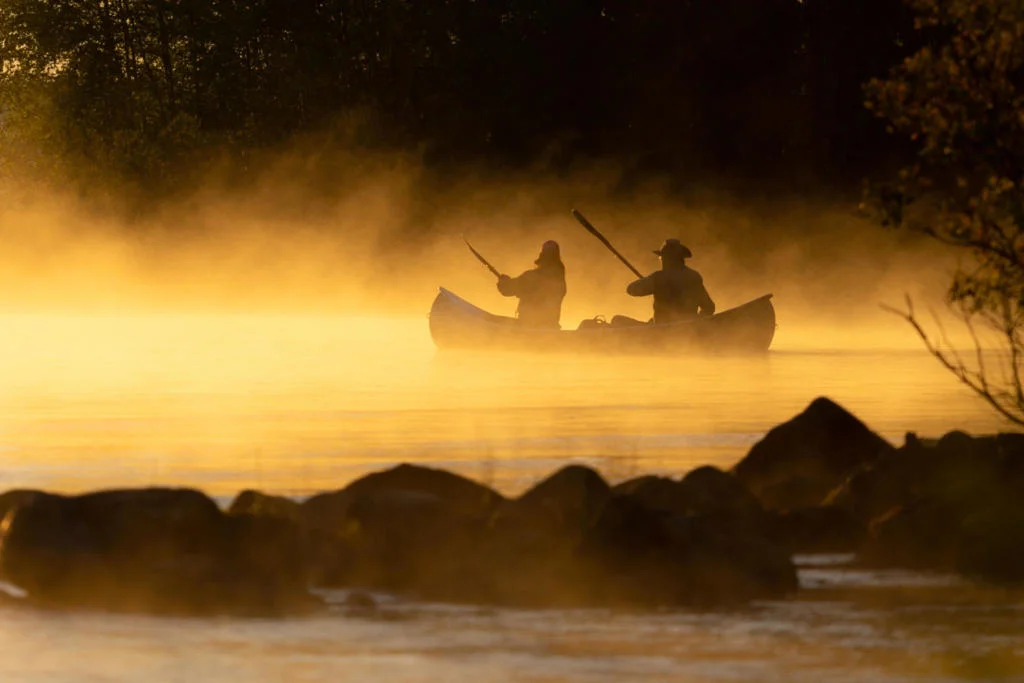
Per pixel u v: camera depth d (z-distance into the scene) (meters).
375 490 22.23
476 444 34.53
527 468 30.08
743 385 52.62
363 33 180.88
